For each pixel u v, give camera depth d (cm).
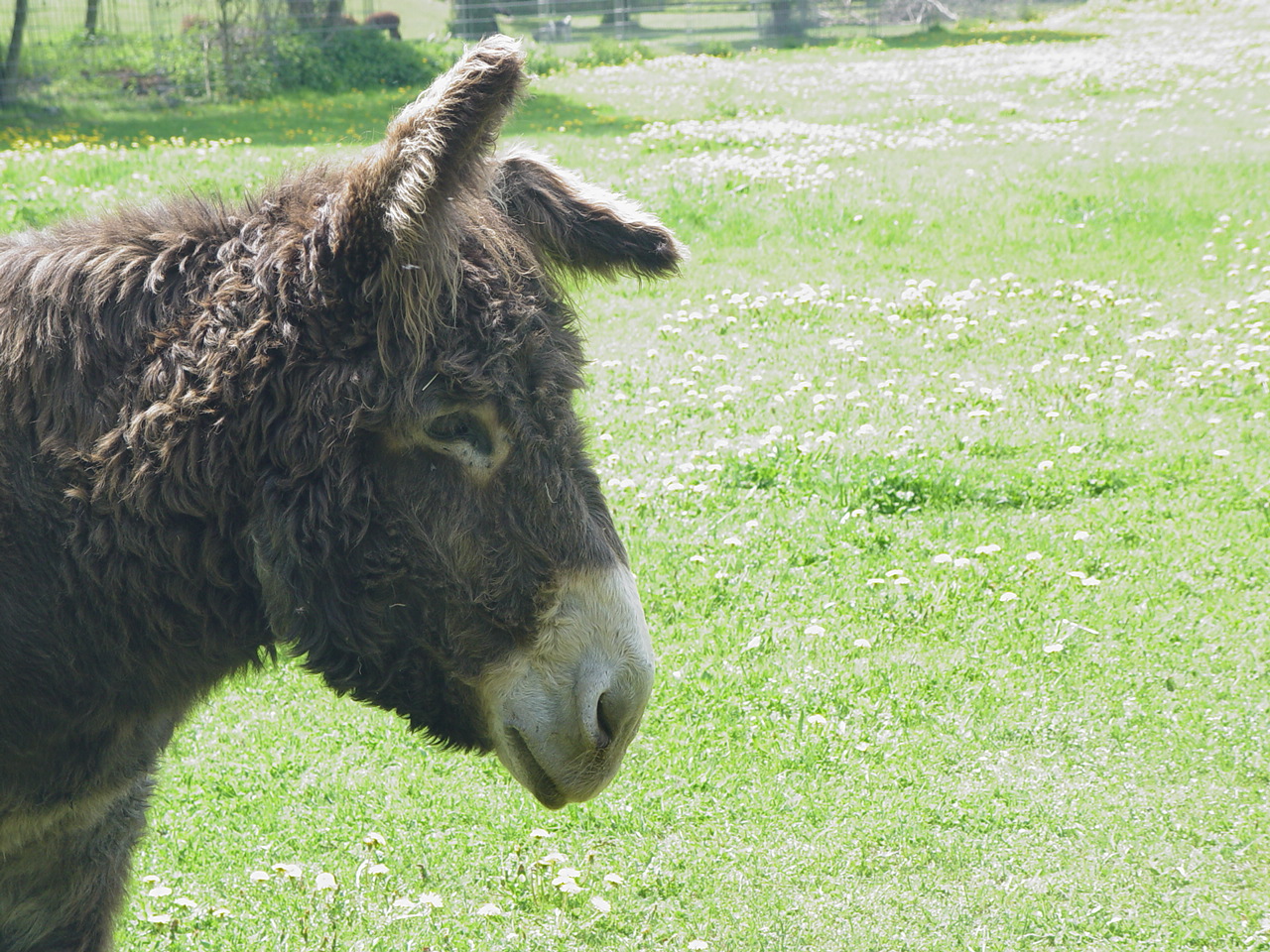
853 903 391
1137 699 489
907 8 4684
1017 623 545
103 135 2239
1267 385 810
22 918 263
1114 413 785
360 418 208
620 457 728
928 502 666
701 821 435
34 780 228
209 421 211
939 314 1031
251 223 227
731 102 2434
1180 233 1268
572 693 226
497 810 445
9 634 215
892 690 503
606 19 4753
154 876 399
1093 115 2158
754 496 677
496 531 219
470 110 195
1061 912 381
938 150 1812
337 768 471
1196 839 411
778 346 954
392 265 203
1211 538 616
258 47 3077
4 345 220
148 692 231
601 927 385
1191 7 4522
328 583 213
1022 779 448
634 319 1043
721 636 543
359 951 370
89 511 214
